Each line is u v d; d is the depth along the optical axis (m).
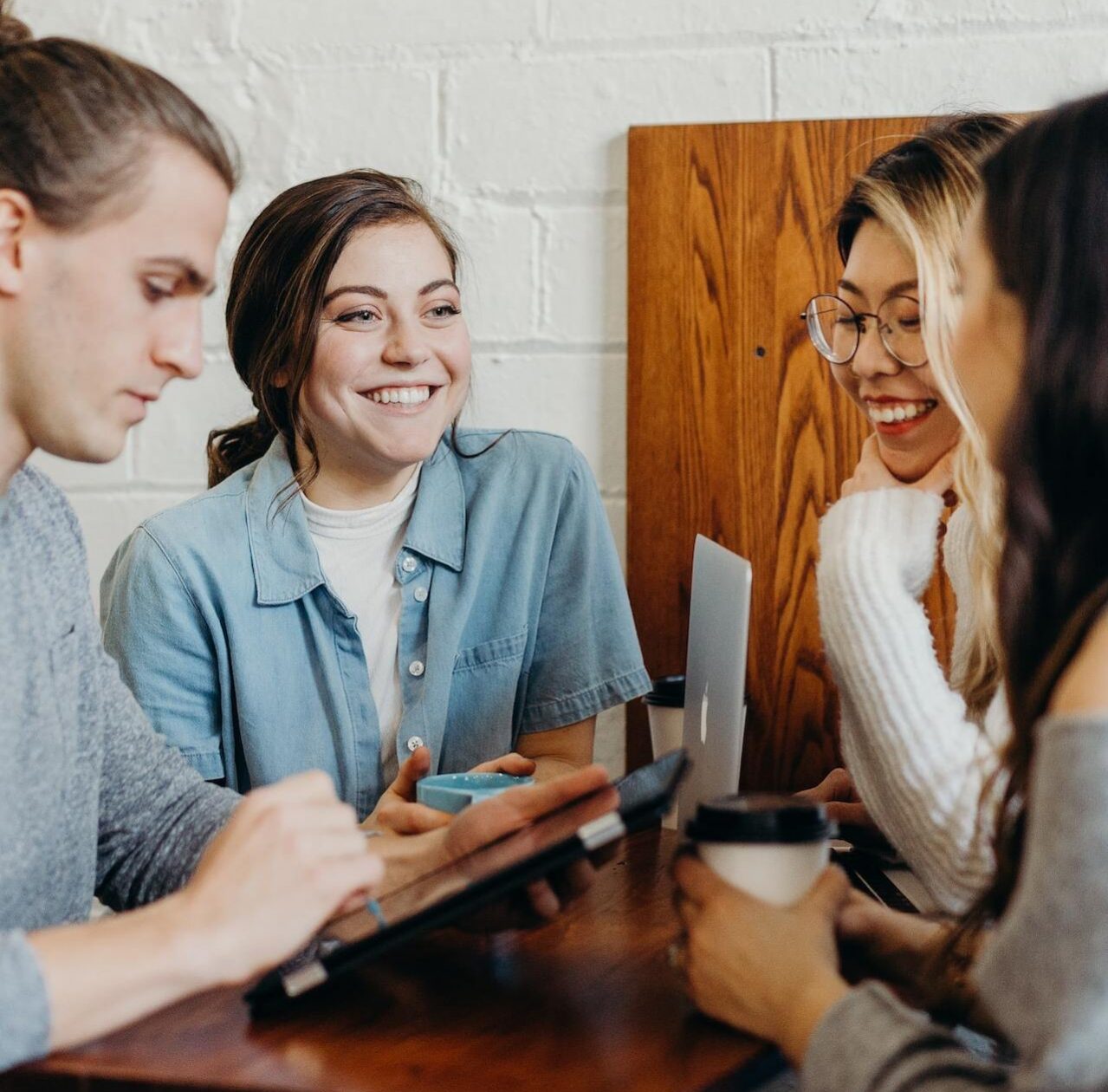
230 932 0.73
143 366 0.83
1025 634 0.71
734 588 1.03
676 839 1.27
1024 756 0.69
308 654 1.37
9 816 0.84
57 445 0.84
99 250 0.80
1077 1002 0.55
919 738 1.00
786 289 1.47
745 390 1.48
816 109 1.48
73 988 0.69
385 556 1.40
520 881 0.75
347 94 1.55
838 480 1.48
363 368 1.30
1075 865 0.56
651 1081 0.67
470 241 1.54
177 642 1.34
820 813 0.80
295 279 1.30
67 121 0.79
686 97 1.50
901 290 1.19
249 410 1.59
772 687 1.50
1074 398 0.68
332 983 0.84
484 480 1.43
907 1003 0.81
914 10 1.46
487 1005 0.79
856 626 1.06
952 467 1.19
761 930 0.74
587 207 1.52
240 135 1.57
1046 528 0.70
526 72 1.52
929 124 1.44
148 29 1.58
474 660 1.40
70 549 0.97
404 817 1.04
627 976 0.84
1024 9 1.44
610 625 1.42
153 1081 0.68
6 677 0.85
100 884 1.03
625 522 1.54
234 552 1.36
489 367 1.54
